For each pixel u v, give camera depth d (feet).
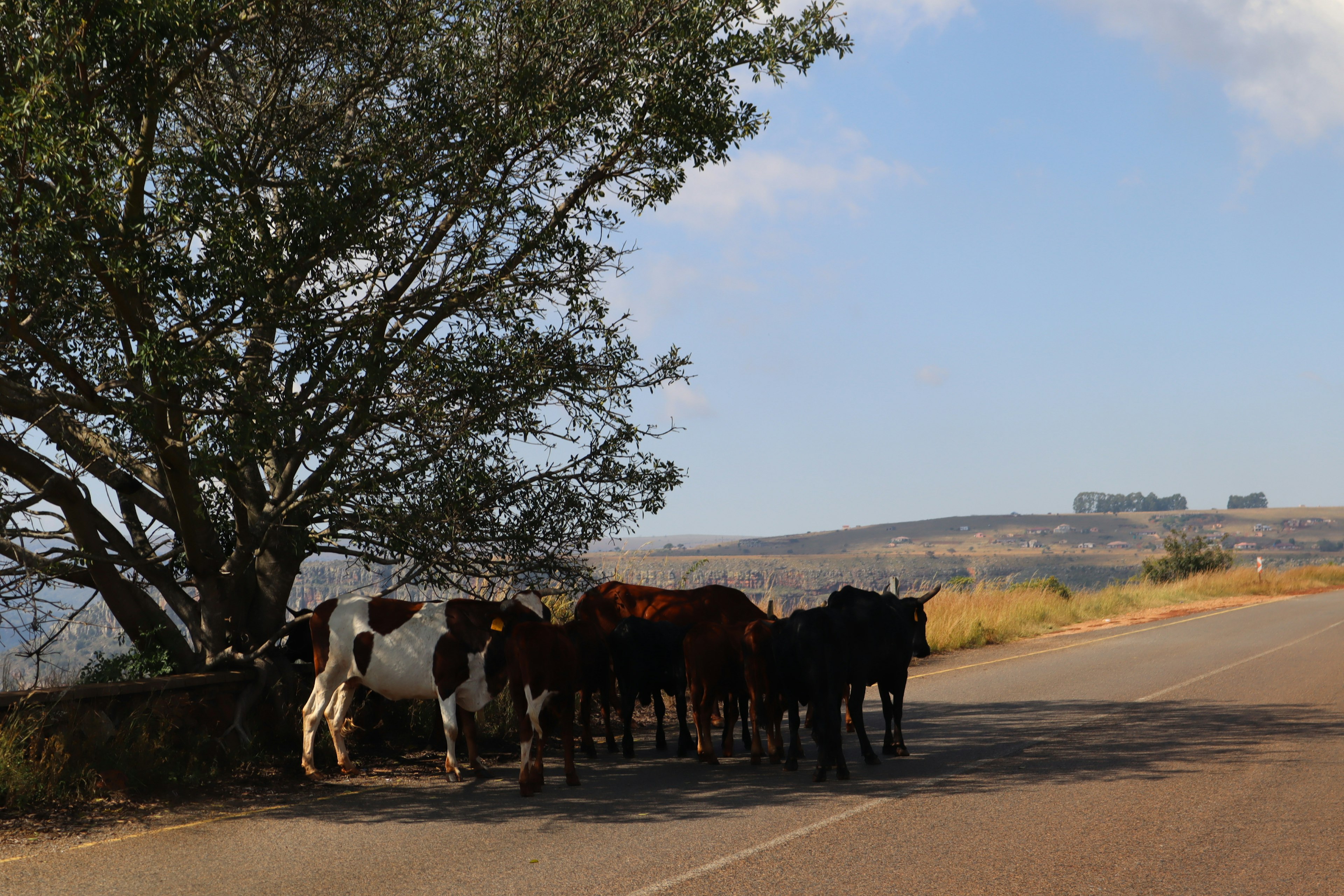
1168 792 24.25
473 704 28.50
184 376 25.66
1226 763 27.50
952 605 78.18
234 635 33.04
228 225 26.00
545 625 26.91
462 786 27.09
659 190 33.81
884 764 29.04
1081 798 23.90
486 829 22.07
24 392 29.30
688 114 31.78
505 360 30.83
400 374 30.09
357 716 32.68
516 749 32.99
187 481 29.63
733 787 26.25
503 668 27.89
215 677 30.19
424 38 32.09
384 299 30.58
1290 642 62.23
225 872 18.97
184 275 25.22
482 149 31.53
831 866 18.70
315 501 31.30
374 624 28.40
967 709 39.55
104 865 19.48
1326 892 16.87
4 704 25.43
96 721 26.81
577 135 32.40
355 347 29.89
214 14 25.66
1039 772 26.99
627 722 31.37
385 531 32.19
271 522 32.96
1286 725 33.58
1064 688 44.47
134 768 25.98
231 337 30.66
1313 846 19.52
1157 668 50.90
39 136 22.09
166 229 26.02
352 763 29.17
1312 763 27.43
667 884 17.72
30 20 22.99
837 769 26.66
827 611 27.32
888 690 30.45
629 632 31.42
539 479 34.42
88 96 24.62
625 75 31.94
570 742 27.09
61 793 24.62
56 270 24.08
